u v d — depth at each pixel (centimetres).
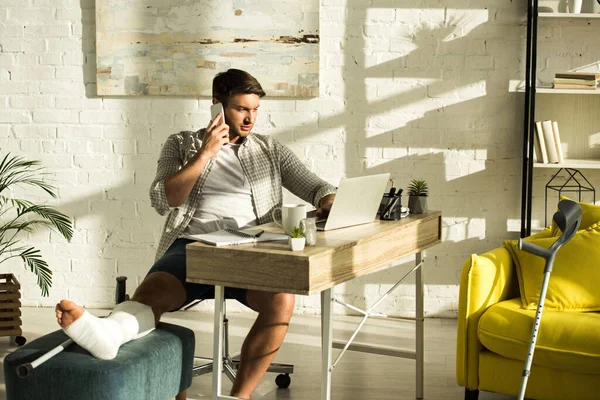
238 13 439
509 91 430
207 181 317
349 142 448
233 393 277
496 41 434
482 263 306
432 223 322
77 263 467
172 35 443
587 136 435
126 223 462
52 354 246
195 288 292
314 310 461
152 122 454
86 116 457
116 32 446
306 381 349
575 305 305
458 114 440
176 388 271
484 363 300
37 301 471
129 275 464
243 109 311
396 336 418
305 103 447
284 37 439
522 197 425
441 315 455
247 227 280
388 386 344
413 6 437
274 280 233
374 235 267
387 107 443
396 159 446
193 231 313
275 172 331
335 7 439
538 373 288
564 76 401
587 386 281
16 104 460
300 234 236
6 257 468
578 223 268
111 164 459
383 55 441
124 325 256
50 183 463
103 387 238
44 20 454
